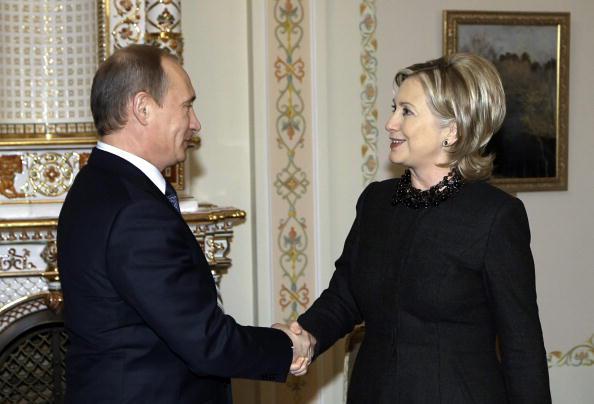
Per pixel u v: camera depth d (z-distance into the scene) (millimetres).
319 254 4477
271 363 2402
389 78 4609
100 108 2322
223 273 4000
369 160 4602
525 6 4738
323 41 4406
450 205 2426
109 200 2195
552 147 4770
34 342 3932
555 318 4898
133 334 2203
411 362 2400
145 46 2400
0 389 3896
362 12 4547
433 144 2438
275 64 4359
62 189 3939
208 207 4055
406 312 2432
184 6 4332
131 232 2148
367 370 2498
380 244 2531
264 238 4406
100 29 3840
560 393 4918
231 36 4410
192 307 2174
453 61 2461
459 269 2373
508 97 4688
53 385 3932
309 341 2611
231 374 2301
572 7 4809
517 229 2365
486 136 2439
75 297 2225
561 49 4723
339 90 4547
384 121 4613
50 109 4090
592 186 4906
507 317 2332
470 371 2369
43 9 4074
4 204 3877
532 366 2314
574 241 4895
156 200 2211
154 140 2338
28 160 3910
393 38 4598
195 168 4387
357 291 2582
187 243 2240
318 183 4449
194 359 2193
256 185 4383
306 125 4426
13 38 4055
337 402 4516
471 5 4676
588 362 4902
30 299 3842
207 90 4387
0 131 4027
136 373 2191
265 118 4367
